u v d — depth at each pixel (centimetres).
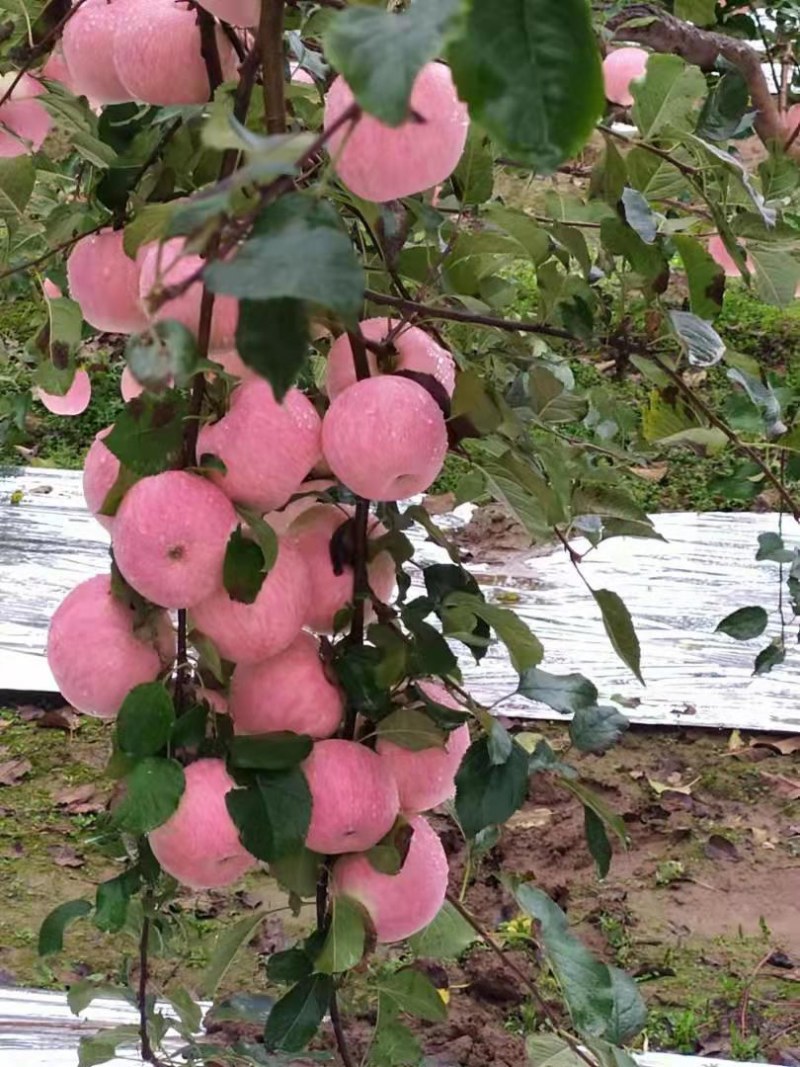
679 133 122
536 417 138
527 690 131
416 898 117
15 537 376
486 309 129
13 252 156
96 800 298
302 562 109
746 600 359
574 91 55
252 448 97
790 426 175
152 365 71
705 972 250
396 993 144
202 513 95
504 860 279
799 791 304
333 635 119
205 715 106
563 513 127
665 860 282
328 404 118
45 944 128
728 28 219
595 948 257
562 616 353
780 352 492
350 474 99
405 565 339
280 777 105
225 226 71
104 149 126
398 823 115
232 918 259
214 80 108
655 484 412
